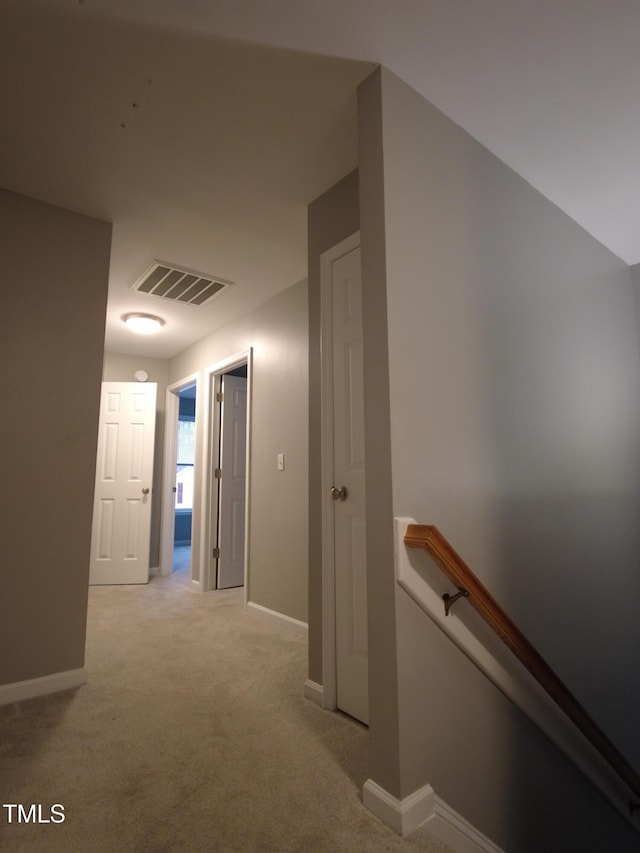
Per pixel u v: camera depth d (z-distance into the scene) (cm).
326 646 200
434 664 140
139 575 455
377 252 150
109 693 212
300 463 313
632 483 269
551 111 184
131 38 149
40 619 214
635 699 237
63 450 229
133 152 202
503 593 170
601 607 225
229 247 283
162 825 128
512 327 200
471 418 169
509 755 162
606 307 279
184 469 802
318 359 226
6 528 211
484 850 141
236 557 442
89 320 244
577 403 237
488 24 147
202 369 456
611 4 142
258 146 199
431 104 176
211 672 236
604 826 204
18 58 156
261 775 151
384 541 138
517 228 214
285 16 142
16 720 186
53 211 239
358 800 138
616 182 229
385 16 144
